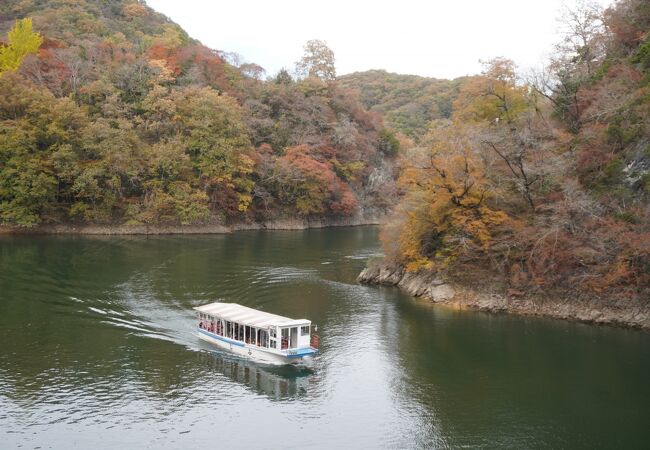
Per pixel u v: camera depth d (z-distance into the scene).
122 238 90.25
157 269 64.69
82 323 44.16
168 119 106.50
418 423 30.58
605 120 56.25
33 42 107.75
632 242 46.19
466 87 74.06
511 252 54.16
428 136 58.47
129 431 28.50
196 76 122.69
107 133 92.00
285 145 133.25
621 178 52.19
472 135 55.53
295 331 38.62
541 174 54.56
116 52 120.50
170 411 30.84
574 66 69.38
